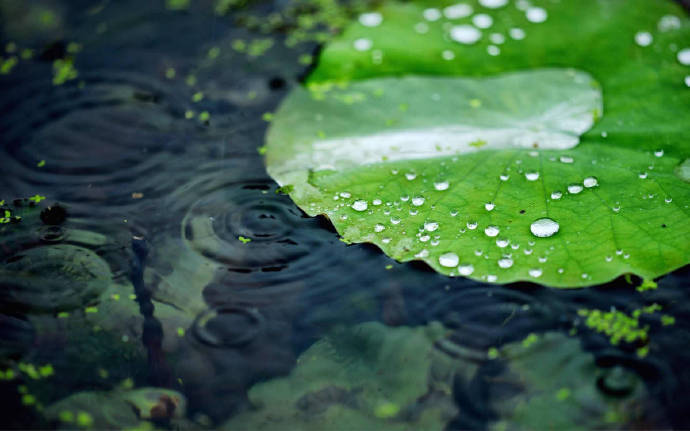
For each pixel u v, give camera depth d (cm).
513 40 129
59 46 134
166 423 111
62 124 127
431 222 117
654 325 113
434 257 116
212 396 112
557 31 130
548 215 117
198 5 138
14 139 126
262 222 119
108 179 122
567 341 113
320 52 131
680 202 117
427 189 119
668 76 124
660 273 114
